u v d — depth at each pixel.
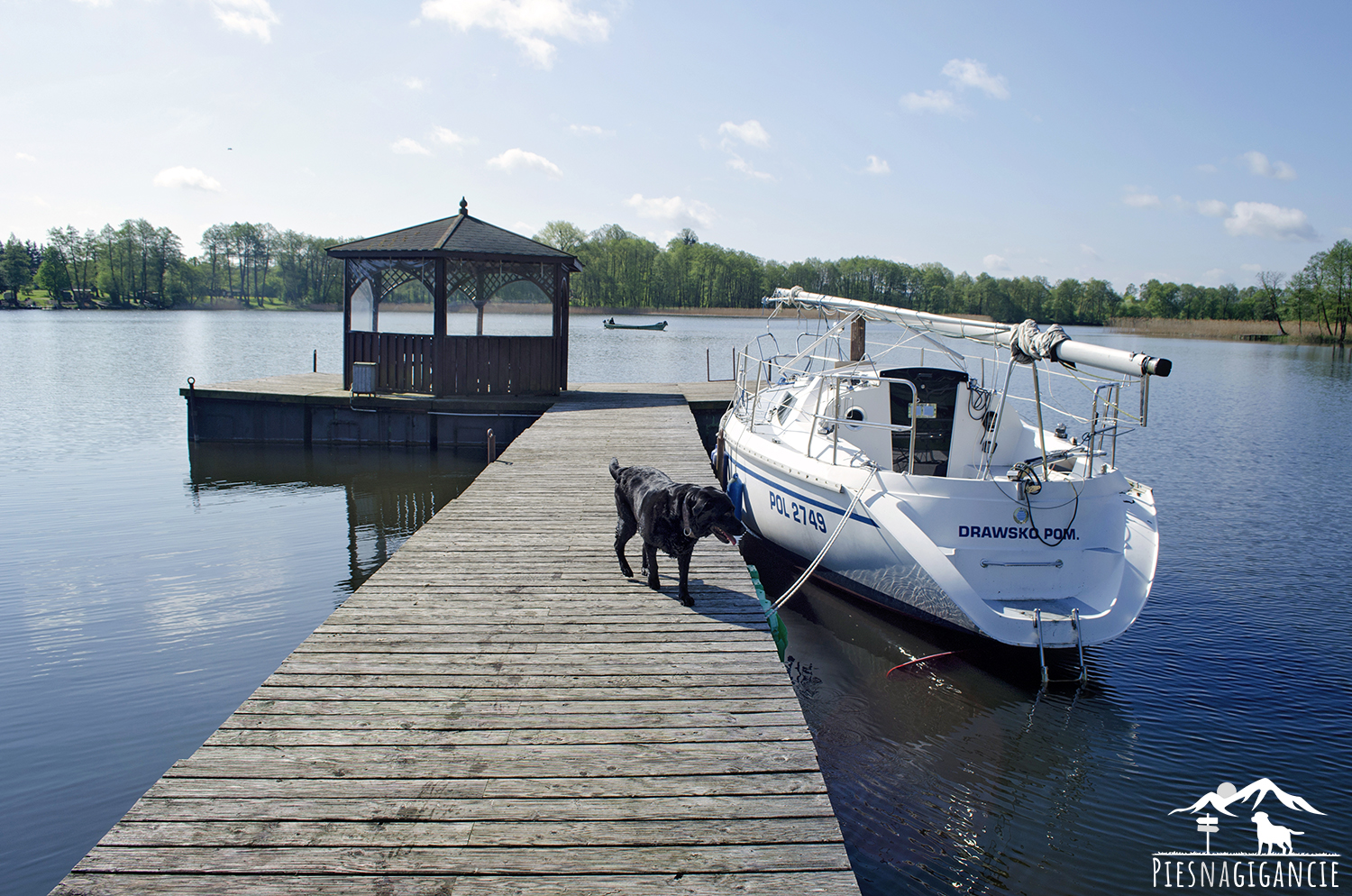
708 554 6.11
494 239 14.41
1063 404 21.73
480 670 3.99
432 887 2.43
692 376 25.41
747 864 2.57
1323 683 5.75
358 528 9.62
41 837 3.88
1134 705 5.43
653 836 2.71
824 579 7.35
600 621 4.66
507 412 13.72
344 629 4.48
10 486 11.20
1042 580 6.11
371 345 14.35
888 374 7.43
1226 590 7.65
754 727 3.47
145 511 10.16
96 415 16.97
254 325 62.50
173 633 6.41
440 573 5.49
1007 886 3.68
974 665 6.05
